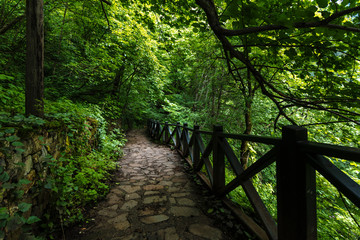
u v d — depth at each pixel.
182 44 5.89
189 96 10.34
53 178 1.85
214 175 2.51
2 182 1.15
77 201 2.18
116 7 5.14
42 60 1.98
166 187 2.92
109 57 5.94
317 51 1.81
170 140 7.44
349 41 1.56
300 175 1.11
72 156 2.77
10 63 3.87
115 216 2.06
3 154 1.20
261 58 2.57
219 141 2.39
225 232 1.76
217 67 5.86
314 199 1.11
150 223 1.92
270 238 1.42
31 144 1.55
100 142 4.76
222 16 1.65
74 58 5.78
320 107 1.55
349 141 3.60
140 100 10.49
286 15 1.30
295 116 5.07
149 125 11.13
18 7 4.25
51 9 4.93
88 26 6.18
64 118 2.31
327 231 2.36
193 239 1.66
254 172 1.65
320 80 2.22
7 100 2.57
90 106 5.28
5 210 1.13
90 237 1.70
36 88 1.94
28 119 1.53
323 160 0.98
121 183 3.11
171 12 2.86
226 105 6.90
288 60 2.36
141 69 7.52
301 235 1.10
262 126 6.12
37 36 1.90
